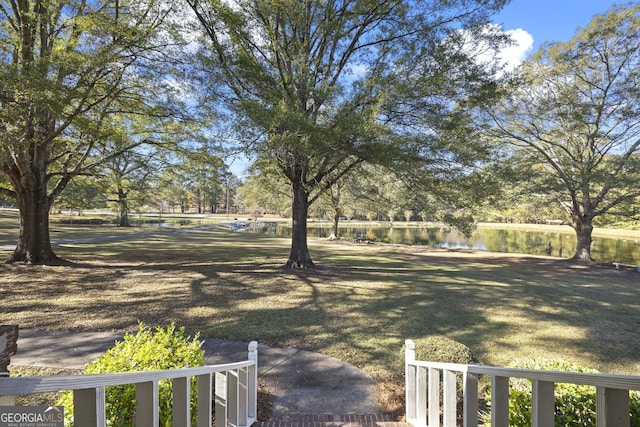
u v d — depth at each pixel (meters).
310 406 3.80
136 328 5.88
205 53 9.34
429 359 3.82
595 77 17.66
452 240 34.06
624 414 1.23
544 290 10.06
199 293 8.42
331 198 24.83
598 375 1.24
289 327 6.20
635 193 16.72
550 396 1.46
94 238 22.56
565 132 17.56
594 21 16.70
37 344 5.05
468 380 2.25
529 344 5.69
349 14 10.22
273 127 7.77
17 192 11.41
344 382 4.32
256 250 18.28
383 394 4.07
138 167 13.25
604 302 8.73
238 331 5.94
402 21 10.19
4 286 8.55
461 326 6.49
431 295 8.89
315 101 9.40
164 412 2.27
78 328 5.80
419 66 9.88
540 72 17.83
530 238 36.22
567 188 17.14
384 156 8.12
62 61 7.95
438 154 8.97
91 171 13.58
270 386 4.21
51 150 11.90
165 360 2.61
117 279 9.76
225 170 13.59
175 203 71.56
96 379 1.15
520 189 18.41
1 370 1.19
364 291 9.10
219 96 9.30
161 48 9.27
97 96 9.81
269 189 18.23
